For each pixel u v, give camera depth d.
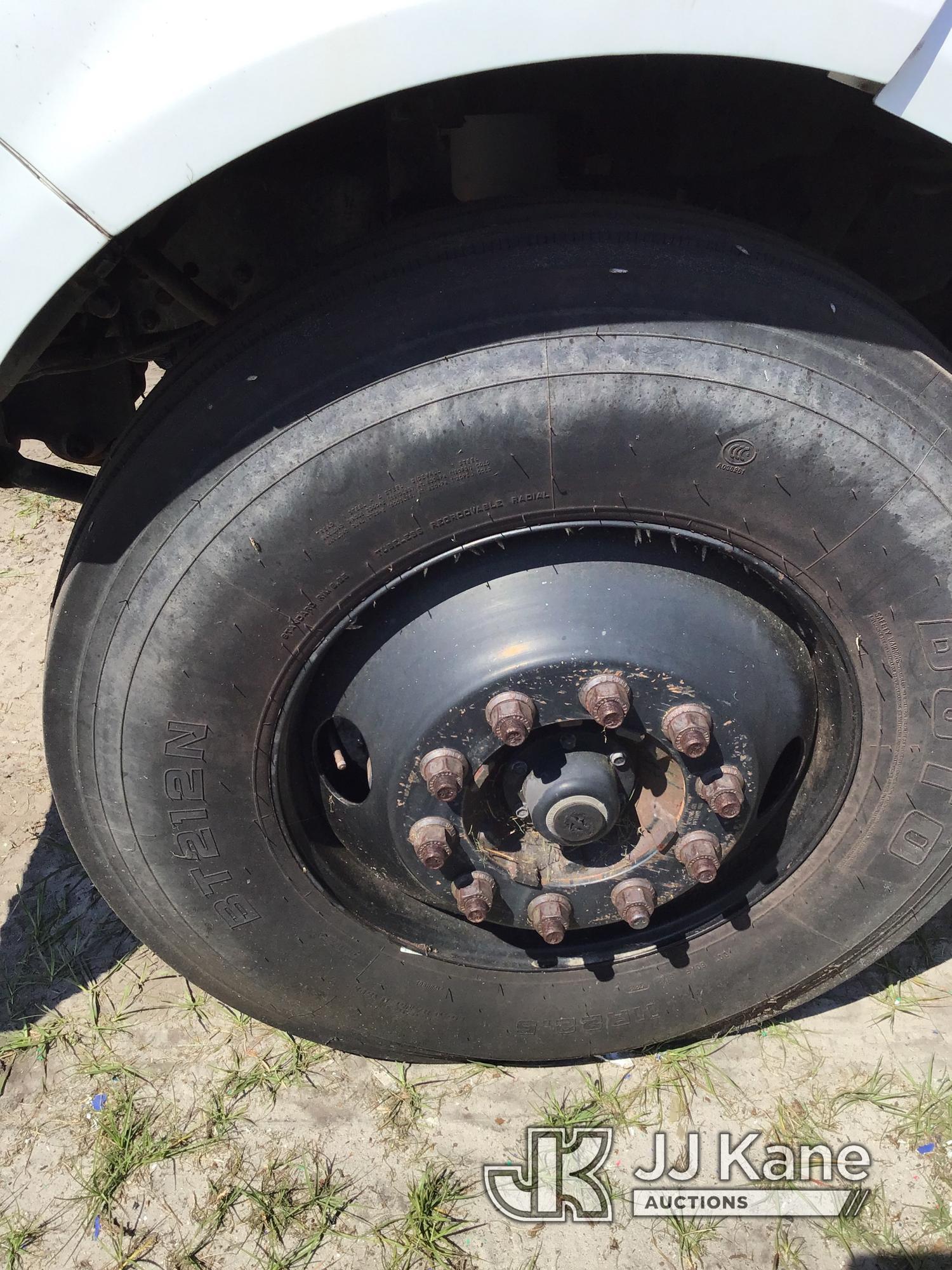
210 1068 2.01
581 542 1.46
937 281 1.95
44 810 2.63
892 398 1.36
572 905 1.61
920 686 1.57
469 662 1.43
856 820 1.71
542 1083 1.99
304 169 1.70
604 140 1.82
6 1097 1.97
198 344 1.57
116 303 1.53
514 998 1.85
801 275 1.37
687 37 1.02
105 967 2.22
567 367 1.29
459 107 1.51
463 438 1.31
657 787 1.61
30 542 3.63
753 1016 2.01
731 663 1.48
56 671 1.48
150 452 1.39
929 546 1.44
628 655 1.42
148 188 1.07
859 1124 1.90
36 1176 1.84
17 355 1.20
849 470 1.38
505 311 1.30
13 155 1.05
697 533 1.44
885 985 2.17
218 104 1.04
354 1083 1.98
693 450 1.35
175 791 1.54
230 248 1.80
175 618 1.41
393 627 1.49
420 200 1.66
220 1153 1.87
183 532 1.37
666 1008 1.91
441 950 1.78
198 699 1.47
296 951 1.73
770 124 1.71
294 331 1.34
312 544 1.37
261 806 1.57
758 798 1.58
